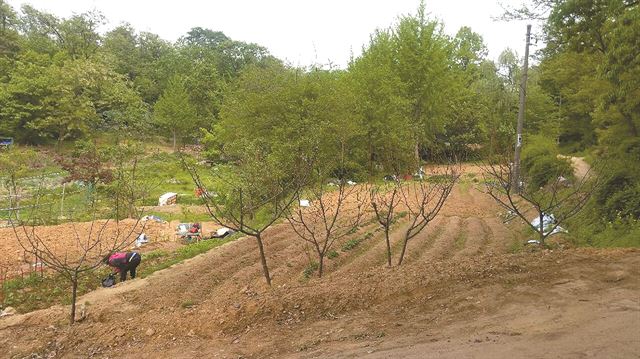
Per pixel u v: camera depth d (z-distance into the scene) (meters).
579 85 20.38
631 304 6.34
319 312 7.86
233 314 7.93
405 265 9.61
